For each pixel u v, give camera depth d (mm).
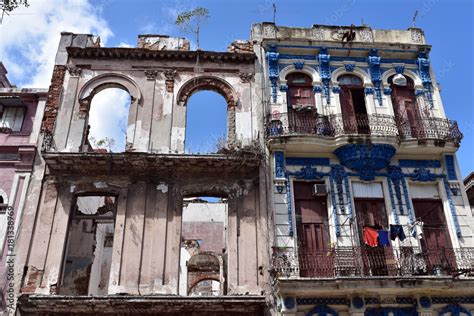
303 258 14148
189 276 26594
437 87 18078
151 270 13906
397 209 15297
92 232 18906
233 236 14641
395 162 16172
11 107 16656
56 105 16531
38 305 12828
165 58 17750
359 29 19172
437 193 15938
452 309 13531
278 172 15438
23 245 13992
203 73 17609
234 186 15422
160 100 16969
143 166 15172
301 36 18859
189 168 15344
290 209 14961
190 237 28625
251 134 16500
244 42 18750
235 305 13219
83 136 16172
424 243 15016
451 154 16234
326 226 15070
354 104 17641
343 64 18156
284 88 17406
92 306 12883
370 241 14172
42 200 14789
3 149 15625
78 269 17719
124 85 17188
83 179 15141
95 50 17500
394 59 18531
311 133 15906
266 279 13930
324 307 13344
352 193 15531
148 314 13133
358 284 12945
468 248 14484
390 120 16891
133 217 14648
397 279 13008
